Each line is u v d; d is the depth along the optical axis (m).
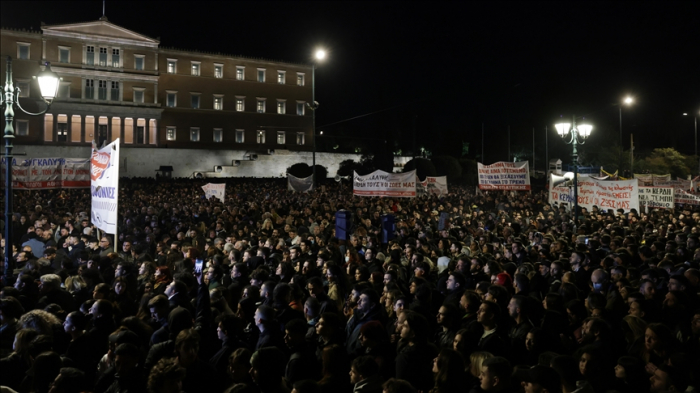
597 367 5.14
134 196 34.03
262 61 76.31
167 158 67.50
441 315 6.50
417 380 5.38
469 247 13.14
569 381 4.84
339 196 33.50
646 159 70.25
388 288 7.79
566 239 13.34
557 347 5.91
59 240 15.16
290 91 78.44
